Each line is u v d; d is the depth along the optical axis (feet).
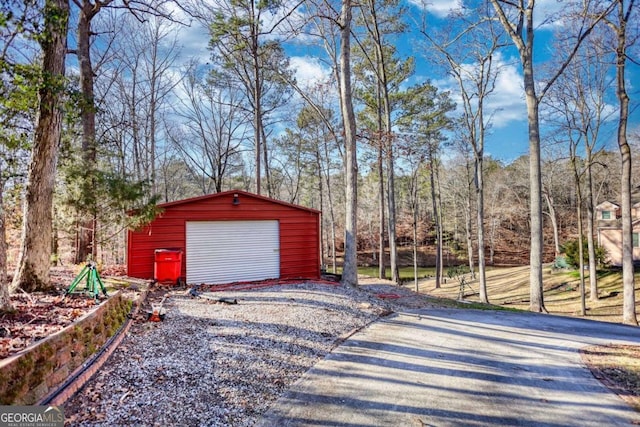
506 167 103.96
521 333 24.54
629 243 42.16
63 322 12.65
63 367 11.13
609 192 88.53
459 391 14.24
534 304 39.75
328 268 102.27
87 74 33.81
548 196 93.20
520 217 114.11
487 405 13.12
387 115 58.44
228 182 94.53
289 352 17.29
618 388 15.15
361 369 16.19
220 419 11.04
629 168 42.42
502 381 15.48
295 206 38.32
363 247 120.78
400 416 12.01
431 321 26.61
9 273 21.74
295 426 11.10
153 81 67.10
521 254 114.62
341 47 36.68
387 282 49.85
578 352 20.48
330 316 24.14
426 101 63.77
